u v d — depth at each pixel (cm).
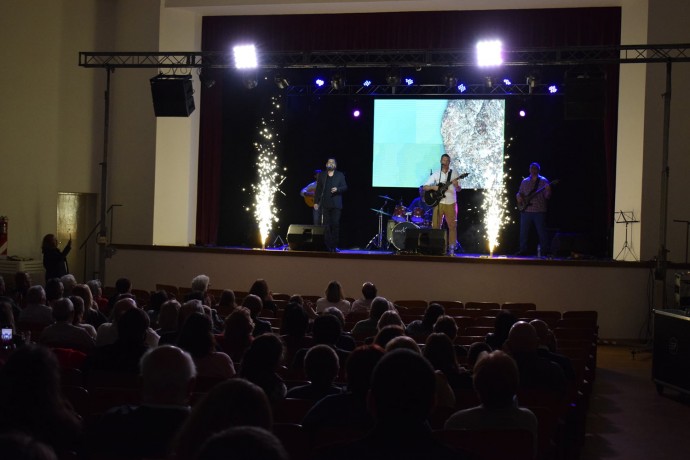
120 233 1484
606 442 625
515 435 323
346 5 1424
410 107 1627
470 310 976
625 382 894
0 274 1366
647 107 1268
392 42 1461
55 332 570
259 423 194
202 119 1535
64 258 1201
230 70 1553
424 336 692
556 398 451
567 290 1230
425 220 1566
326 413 354
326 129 1717
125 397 378
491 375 355
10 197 1397
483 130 1600
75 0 1462
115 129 1489
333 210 1522
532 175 1505
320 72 1600
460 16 1442
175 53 1255
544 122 1620
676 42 1266
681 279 1138
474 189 1628
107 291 1066
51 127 1441
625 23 1367
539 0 1378
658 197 1270
